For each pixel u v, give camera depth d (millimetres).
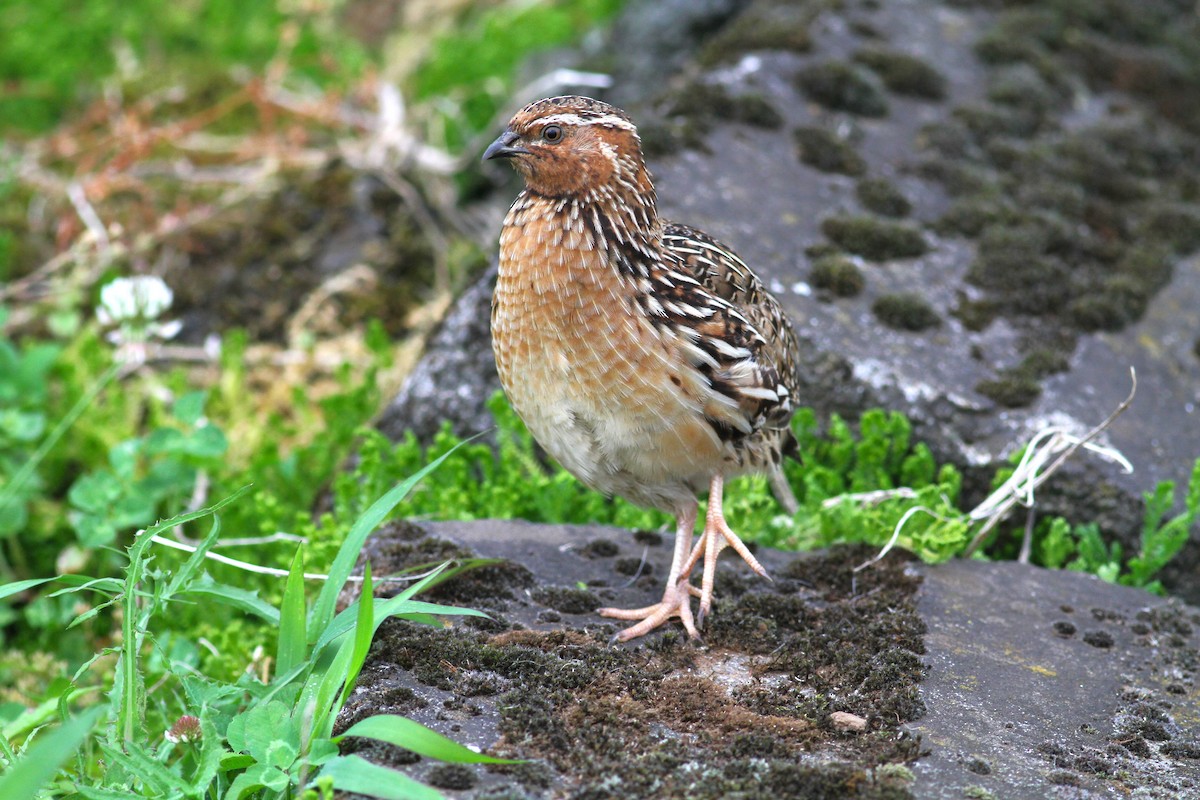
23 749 6977
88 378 12383
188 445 10102
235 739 5898
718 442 7629
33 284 14016
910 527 8727
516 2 18312
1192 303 11828
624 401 7410
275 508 10156
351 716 6262
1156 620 7949
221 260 14406
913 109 13523
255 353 13438
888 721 6551
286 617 6562
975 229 12031
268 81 15945
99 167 15633
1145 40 15586
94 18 17953
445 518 9523
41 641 10438
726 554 8625
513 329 7566
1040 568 8641
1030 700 6945
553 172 7414
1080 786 6055
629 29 16219
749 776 5836
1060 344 11055
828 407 10406
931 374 10516
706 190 11727
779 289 10875
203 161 15859
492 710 6387
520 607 7711
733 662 7121
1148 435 10430
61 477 11719
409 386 11281
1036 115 13805
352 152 14836
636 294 7391
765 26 14156
